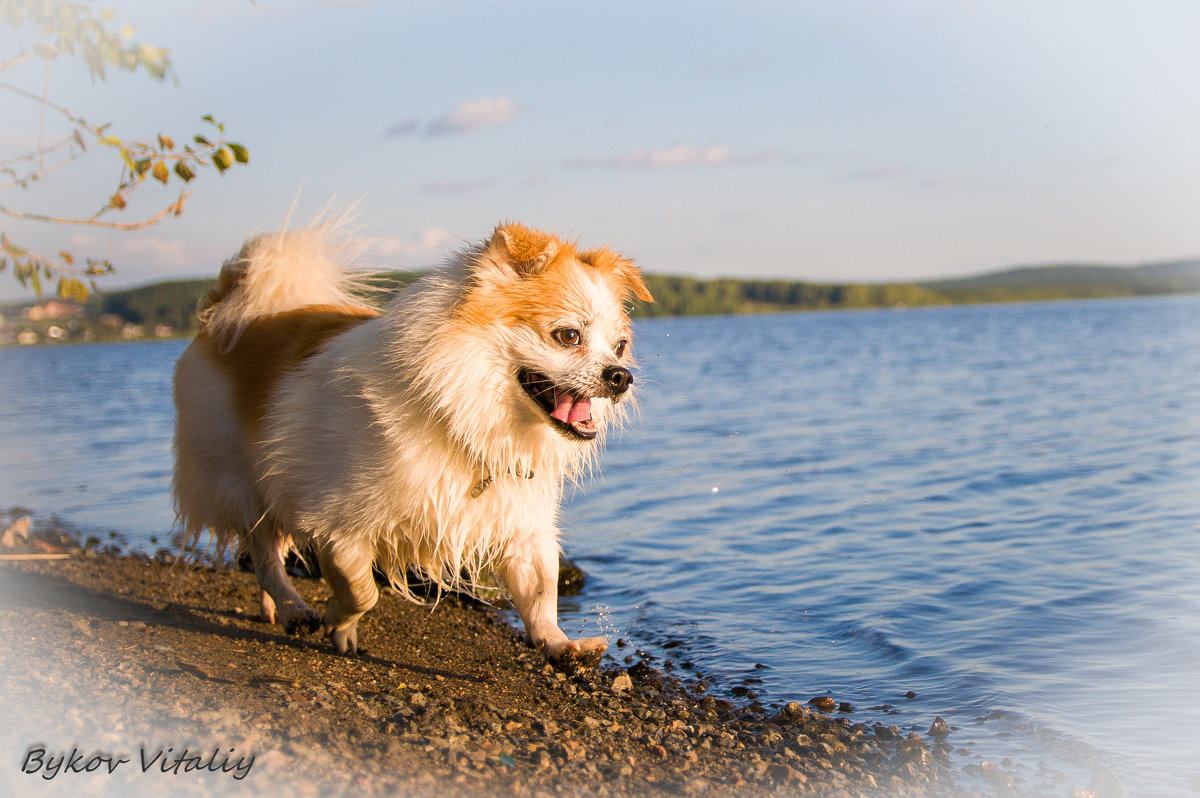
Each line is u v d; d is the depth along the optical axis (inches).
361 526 56.5
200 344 65.3
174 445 66.1
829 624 66.3
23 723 48.6
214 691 52.6
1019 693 56.6
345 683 55.9
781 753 52.4
